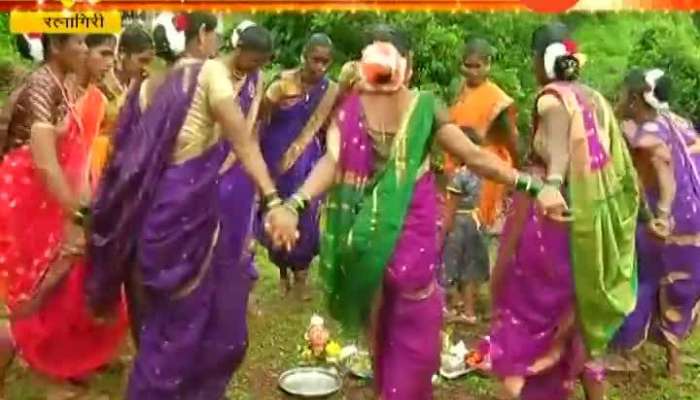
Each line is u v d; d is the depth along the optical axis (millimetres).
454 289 6203
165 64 4363
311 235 6297
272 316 6258
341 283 4152
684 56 8867
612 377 5398
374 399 4840
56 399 4887
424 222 4098
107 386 5055
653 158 5000
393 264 4066
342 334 5637
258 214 5844
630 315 5168
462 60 5902
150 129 4035
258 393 5137
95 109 4789
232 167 4703
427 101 4109
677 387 5301
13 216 4672
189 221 4023
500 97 5711
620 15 9938
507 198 6293
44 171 4418
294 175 6043
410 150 4066
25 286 4699
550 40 4488
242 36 5215
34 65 7148
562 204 4121
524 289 4508
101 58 4762
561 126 4336
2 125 4723
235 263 4230
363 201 4094
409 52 4211
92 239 4285
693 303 5273
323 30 9219
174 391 4160
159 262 4043
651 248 5121
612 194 4410
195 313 4113
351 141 4062
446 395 5133
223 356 4234
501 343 4605
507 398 4832
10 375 5105
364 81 4105
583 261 4363
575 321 4520
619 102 5156
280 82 6023
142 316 4266
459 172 5879
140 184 4074
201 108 4000
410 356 4137
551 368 4594
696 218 5125
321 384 5168
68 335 4754
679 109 8414
